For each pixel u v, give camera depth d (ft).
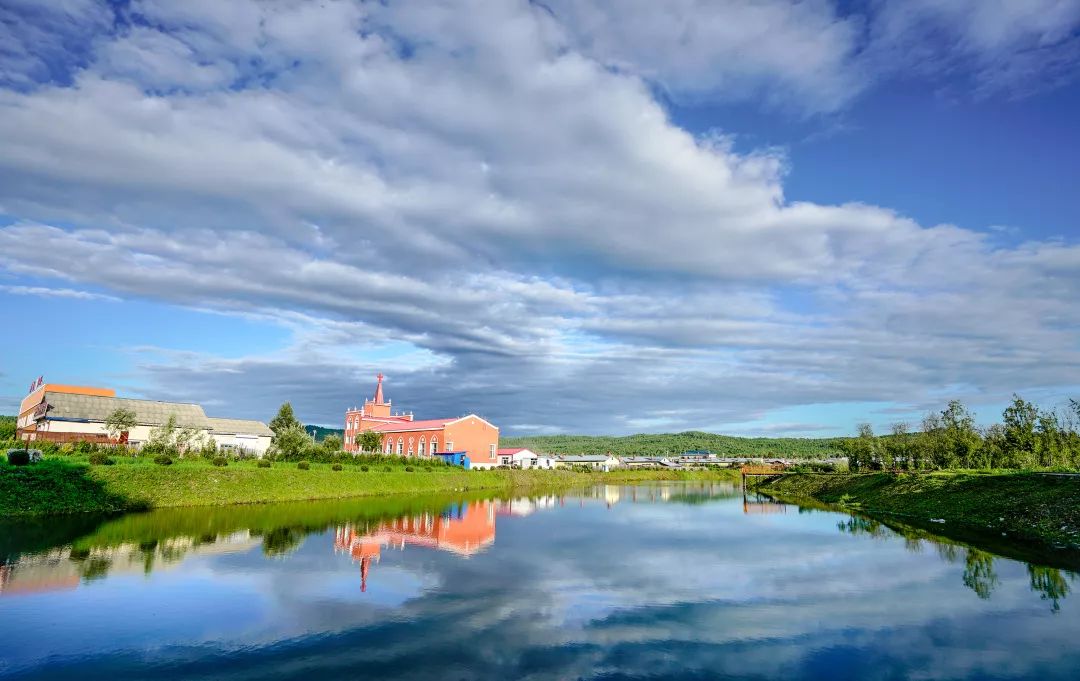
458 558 88.33
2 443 152.46
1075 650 50.88
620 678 45.21
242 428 258.57
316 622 56.80
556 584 73.36
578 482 322.34
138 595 63.62
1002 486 130.21
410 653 49.52
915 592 69.46
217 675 44.57
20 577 68.74
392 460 236.22
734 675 45.93
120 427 193.47
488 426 320.50
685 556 92.73
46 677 43.62
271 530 105.70
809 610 62.75
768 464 410.31
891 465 228.22
